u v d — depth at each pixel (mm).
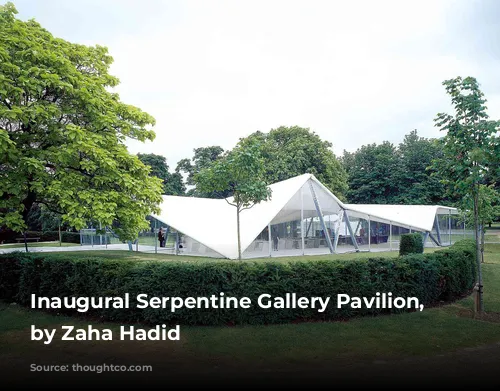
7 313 9203
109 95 13508
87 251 27594
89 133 11422
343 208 26672
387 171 51031
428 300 9430
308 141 41281
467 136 8945
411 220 30000
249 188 15719
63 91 11422
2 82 9633
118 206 11836
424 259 9414
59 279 9148
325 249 24906
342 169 44594
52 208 12836
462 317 8484
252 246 21344
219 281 7742
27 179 10680
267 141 42719
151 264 7992
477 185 9117
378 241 28891
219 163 15992
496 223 64500
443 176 9578
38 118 10484
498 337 6984
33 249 30844
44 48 11969
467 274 11070
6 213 10766
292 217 23547
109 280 8266
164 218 22250
